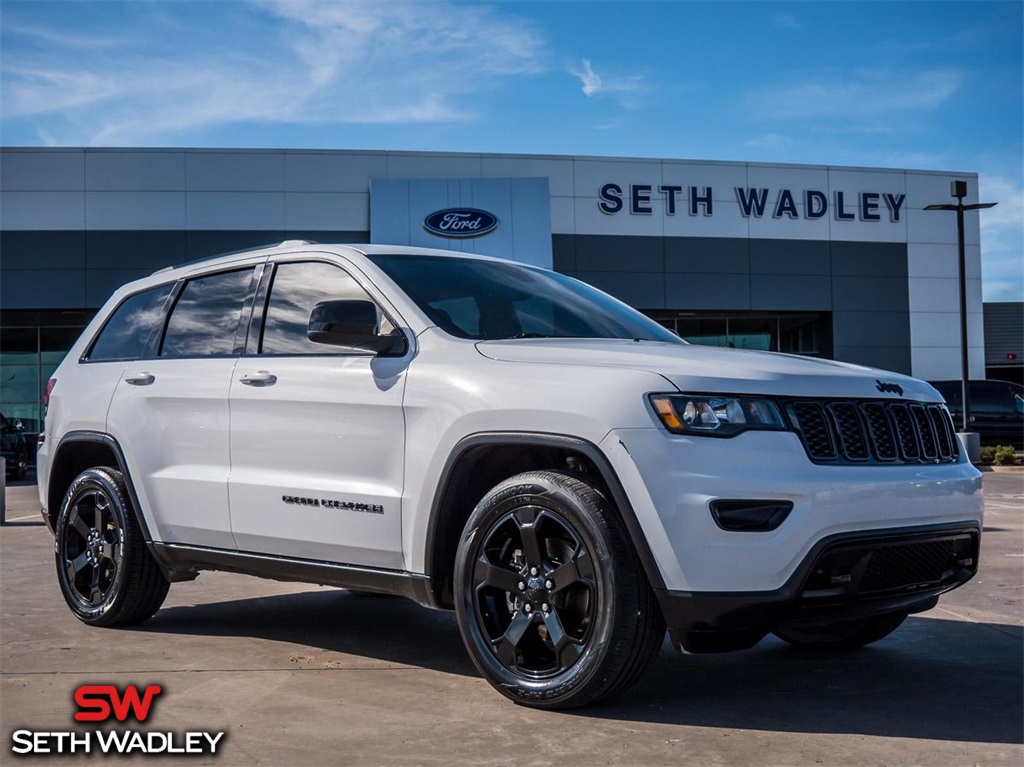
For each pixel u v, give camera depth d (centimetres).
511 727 360
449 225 3017
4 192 2925
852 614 373
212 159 2978
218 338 511
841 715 378
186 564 509
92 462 588
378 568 429
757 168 3231
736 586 348
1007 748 339
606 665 360
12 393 3167
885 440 392
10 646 496
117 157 2952
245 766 321
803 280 3256
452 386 404
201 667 452
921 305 3338
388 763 323
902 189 3331
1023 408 2628
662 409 357
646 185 3159
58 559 571
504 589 386
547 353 398
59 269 2930
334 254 478
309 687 417
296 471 457
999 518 1157
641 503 354
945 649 493
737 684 425
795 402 371
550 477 379
